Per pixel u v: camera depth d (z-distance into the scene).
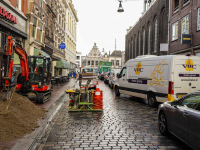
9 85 7.08
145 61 10.43
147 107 9.76
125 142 4.86
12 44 7.26
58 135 5.34
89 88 9.53
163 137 5.25
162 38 24.66
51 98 12.37
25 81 10.00
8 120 5.30
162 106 5.47
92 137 5.21
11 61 7.25
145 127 6.19
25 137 4.95
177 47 18.48
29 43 17.69
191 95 4.49
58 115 7.76
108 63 37.31
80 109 8.55
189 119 4.05
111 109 9.12
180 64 8.41
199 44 14.58
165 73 8.74
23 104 7.15
